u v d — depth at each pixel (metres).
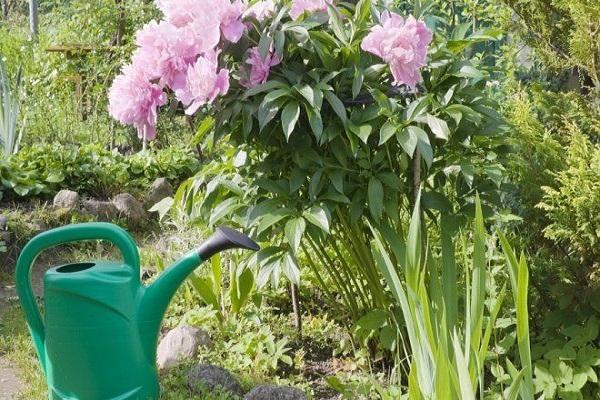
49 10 18.70
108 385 3.09
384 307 3.81
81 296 3.04
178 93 3.32
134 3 10.36
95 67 10.02
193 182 4.02
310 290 4.87
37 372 3.94
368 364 4.04
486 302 3.72
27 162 7.50
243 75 3.45
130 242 3.20
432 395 2.70
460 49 3.71
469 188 3.67
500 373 3.19
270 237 3.78
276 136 3.57
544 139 3.74
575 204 3.38
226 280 4.97
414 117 3.37
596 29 3.92
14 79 10.22
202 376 3.68
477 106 3.57
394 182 3.46
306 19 3.49
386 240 3.57
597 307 3.46
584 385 3.47
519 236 3.99
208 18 3.30
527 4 4.46
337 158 3.52
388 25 3.34
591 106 4.09
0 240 6.03
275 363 3.97
